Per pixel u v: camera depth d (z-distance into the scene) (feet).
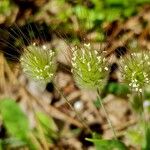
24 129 1.02
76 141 1.06
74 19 1.17
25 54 0.72
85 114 1.09
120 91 1.06
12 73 1.14
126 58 0.70
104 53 0.70
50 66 0.71
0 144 1.02
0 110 1.06
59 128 1.08
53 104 1.11
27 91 1.13
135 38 1.13
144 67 0.69
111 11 1.20
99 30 1.12
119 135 1.04
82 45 0.70
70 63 0.75
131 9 1.21
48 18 1.22
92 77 0.69
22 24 1.21
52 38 1.14
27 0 1.31
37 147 1.02
